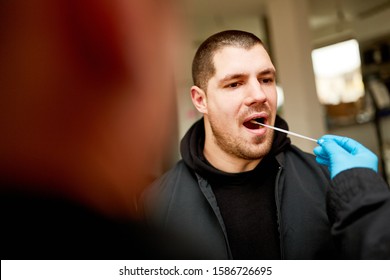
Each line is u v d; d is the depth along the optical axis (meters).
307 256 0.94
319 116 3.37
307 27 3.44
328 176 1.05
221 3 3.81
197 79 1.15
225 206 1.04
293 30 3.34
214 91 1.08
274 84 1.11
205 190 1.03
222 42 1.09
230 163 1.10
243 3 3.85
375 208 0.61
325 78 5.40
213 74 1.08
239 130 1.06
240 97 1.05
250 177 1.07
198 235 0.91
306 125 3.27
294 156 1.14
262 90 1.06
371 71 4.41
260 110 1.06
